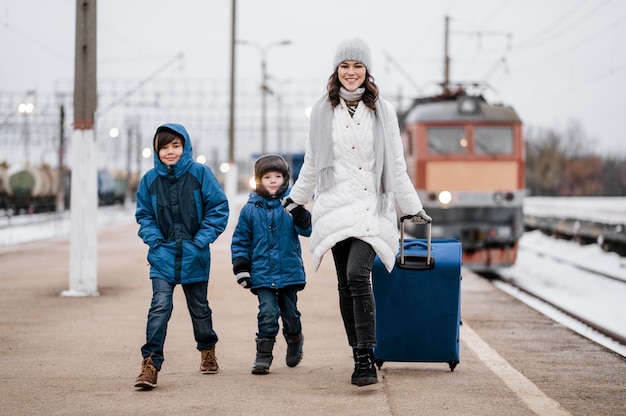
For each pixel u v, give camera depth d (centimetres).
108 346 714
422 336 579
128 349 700
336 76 543
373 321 534
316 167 541
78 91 1074
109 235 2378
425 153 1855
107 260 1591
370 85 537
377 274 577
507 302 1022
